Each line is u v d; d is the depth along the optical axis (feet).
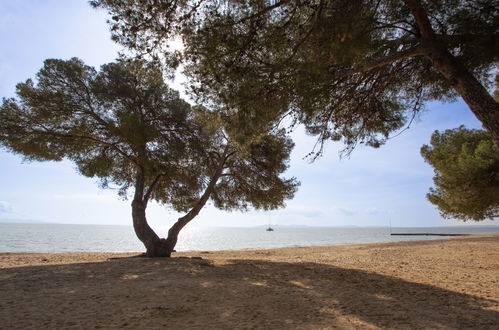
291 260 42.29
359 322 14.02
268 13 16.44
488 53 17.17
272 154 45.85
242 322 13.83
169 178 44.91
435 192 54.29
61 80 37.37
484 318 14.65
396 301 18.20
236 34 16.51
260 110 18.93
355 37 14.62
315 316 14.97
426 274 28.71
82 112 38.32
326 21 14.75
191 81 19.47
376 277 26.94
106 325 13.00
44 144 37.14
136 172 46.16
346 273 29.19
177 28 16.57
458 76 15.01
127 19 16.30
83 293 18.94
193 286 21.72
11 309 15.19
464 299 18.69
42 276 24.54
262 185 48.03
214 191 50.11
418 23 15.79
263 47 17.07
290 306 16.93
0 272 26.48
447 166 41.70
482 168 37.86
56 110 36.68
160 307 15.87
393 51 18.11
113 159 43.34
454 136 47.34
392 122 24.54
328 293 20.35
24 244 111.34
